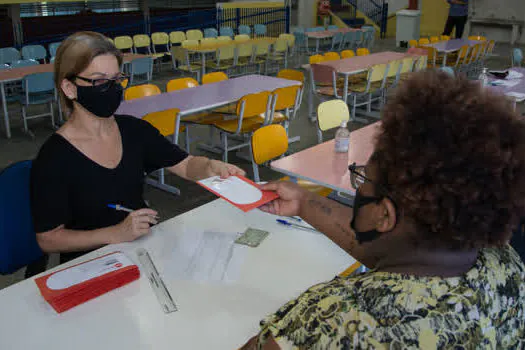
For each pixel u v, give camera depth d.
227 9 12.11
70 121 1.67
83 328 1.20
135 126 1.84
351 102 6.73
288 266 1.46
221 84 4.63
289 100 4.37
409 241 0.67
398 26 12.67
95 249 1.69
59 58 1.56
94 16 9.73
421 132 0.62
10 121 5.80
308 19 15.20
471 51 7.97
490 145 0.59
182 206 3.58
